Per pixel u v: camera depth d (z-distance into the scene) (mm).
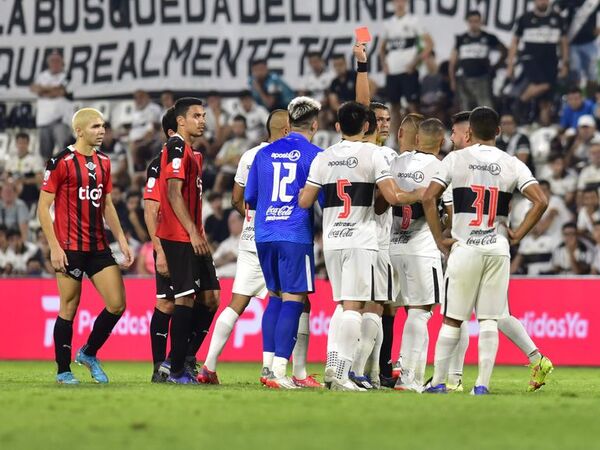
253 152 31125
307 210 27578
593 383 35094
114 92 65125
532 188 25266
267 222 27656
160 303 30438
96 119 28125
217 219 62125
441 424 18266
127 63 65062
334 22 63594
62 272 28016
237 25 64250
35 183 64375
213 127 64000
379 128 29891
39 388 26609
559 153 60781
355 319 26922
